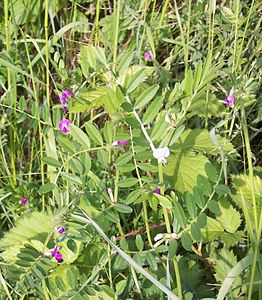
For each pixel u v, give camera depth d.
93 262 0.45
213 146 0.49
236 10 0.55
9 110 0.52
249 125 0.56
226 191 0.39
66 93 0.48
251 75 0.57
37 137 0.57
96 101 0.48
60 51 0.65
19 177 0.54
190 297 0.39
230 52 0.58
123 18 0.59
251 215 0.47
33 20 0.63
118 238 0.46
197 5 0.62
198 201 0.39
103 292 0.41
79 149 0.42
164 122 0.39
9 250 0.46
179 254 0.49
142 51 0.60
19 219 0.47
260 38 0.58
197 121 0.55
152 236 0.48
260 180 0.49
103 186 0.43
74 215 0.39
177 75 0.62
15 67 0.50
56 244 0.41
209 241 0.49
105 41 0.57
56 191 0.46
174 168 0.47
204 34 0.61
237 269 0.36
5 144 0.53
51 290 0.40
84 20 0.65
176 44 0.62
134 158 0.40
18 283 0.41
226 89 0.54
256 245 0.36
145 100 0.38
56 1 0.62
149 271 0.43
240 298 0.43
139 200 0.41
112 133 0.40
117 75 0.41
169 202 0.39
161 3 0.66
